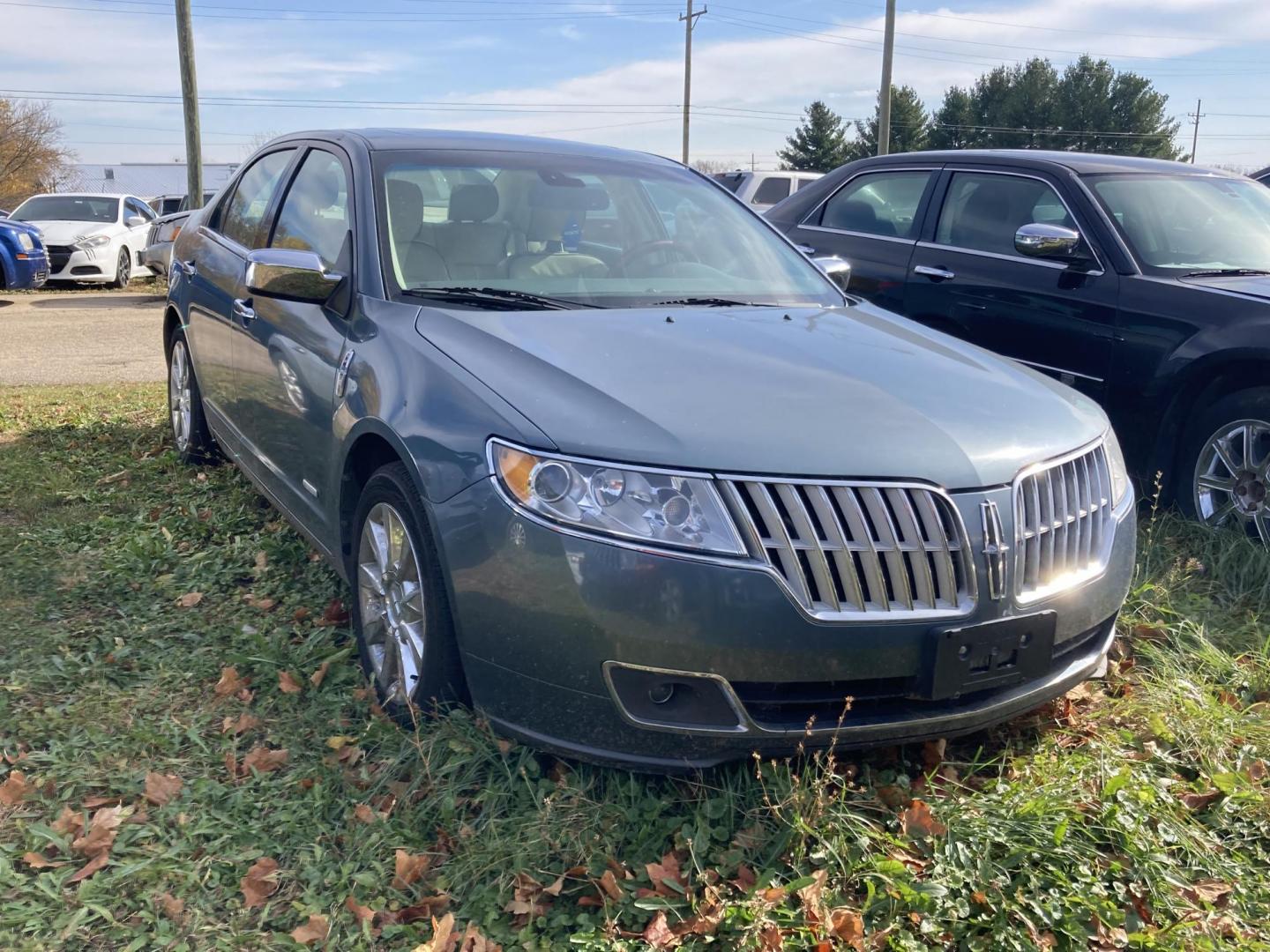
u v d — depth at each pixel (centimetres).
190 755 296
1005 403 300
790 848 255
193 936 230
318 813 270
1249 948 235
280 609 393
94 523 476
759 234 439
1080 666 295
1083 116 6562
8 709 317
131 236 1845
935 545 258
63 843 254
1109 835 264
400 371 311
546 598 256
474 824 266
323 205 416
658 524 250
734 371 294
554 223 393
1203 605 406
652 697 256
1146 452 499
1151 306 494
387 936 231
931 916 237
